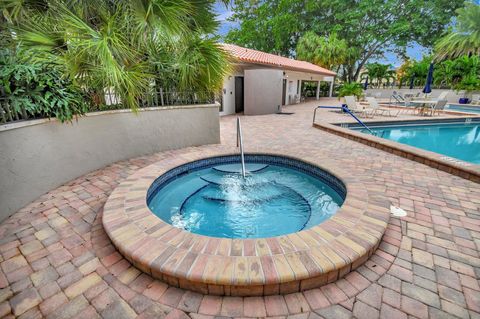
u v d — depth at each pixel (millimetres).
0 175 2621
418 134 8695
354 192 3061
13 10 3580
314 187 4254
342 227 2266
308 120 10195
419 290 1729
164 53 5145
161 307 1621
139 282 1830
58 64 3471
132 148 5023
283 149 5637
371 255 2080
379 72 25828
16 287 1767
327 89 27734
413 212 2783
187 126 5816
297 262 1806
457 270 1910
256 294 1705
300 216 3379
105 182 3768
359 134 6453
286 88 17609
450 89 18422
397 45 25016
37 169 3182
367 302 1639
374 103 11562
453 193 3262
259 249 1963
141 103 5062
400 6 23422
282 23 25297
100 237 2377
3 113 2688
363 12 22906
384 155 5086
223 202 3779
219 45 5352
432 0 22375
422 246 2203
